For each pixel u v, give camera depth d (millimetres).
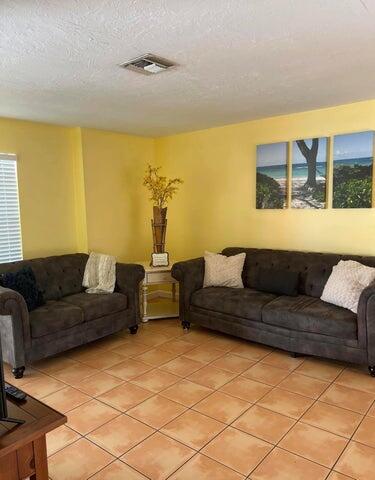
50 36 1994
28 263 3816
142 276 4004
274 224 4262
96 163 4570
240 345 3650
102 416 2477
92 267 4094
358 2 1718
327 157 3816
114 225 4824
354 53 2326
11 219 3988
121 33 1979
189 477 1920
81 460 2059
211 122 4316
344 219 3775
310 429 2293
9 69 2482
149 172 4785
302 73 2688
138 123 4250
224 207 4664
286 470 1953
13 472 1494
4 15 1757
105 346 3678
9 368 3223
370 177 3576
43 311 3270
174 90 3025
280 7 1751
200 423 2383
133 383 2924
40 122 4121
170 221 5227
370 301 2836
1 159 3852
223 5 1721
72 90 2961
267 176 4230
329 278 3408
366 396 2658
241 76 2723
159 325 4270
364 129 3566
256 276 3994
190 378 2988
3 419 1546
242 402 2619
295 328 3215
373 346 2859
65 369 3189
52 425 1557
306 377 2965
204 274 4141
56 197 4363
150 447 2158
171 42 2111
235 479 1901
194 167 4883
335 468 1958
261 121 4227
